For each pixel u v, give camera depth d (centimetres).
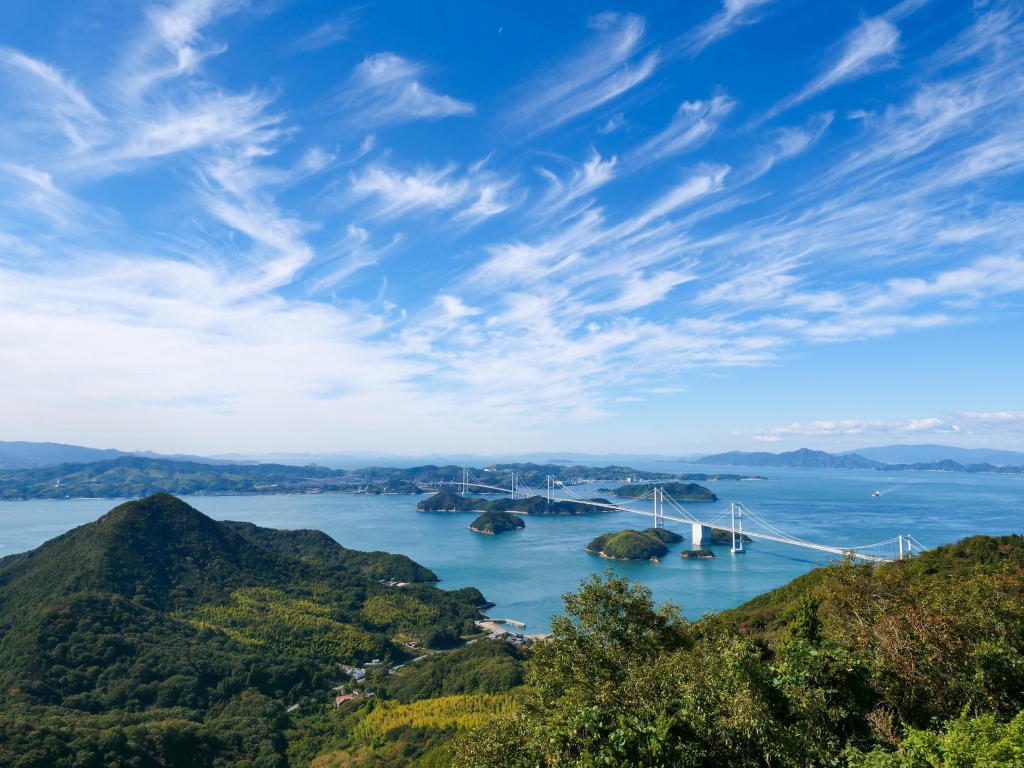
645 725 1135
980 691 1362
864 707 1298
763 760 1116
